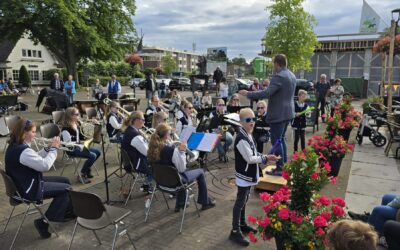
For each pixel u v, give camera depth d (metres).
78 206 2.98
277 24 16.31
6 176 3.33
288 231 2.57
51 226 3.66
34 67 39.94
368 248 1.64
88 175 5.62
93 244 3.55
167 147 3.98
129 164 4.58
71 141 5.47
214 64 26.64
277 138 4.86
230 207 4.48
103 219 3.18
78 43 24.17
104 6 25.53
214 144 4.75
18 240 3.63
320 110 11.73
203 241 3.60
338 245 1.72
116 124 6.71
